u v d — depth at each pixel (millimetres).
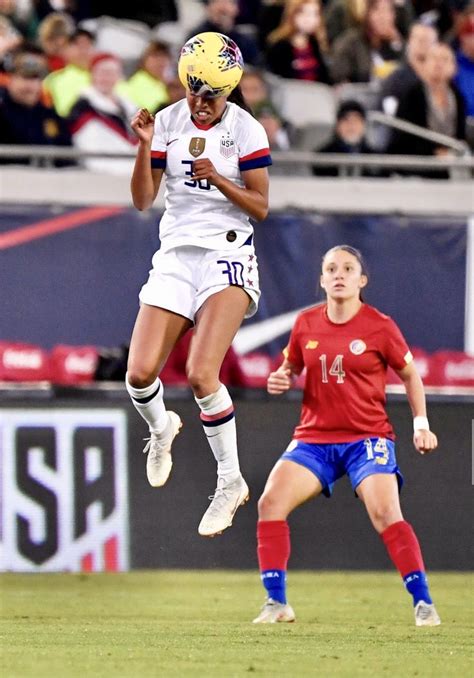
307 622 20438
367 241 34531
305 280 34281
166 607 23062
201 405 17484
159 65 41406
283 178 37250
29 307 33406
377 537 30125
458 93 42344
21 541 28906
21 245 33375
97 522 29125
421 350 34656
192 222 17328
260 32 42844
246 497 18500
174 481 29469
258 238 34250
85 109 39594
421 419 20422
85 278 33625
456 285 34781
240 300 17344
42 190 36281
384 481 20172
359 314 20438
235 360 34000
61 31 40250
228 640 17234
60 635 17891
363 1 42750
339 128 40062
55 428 29016
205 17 43719
